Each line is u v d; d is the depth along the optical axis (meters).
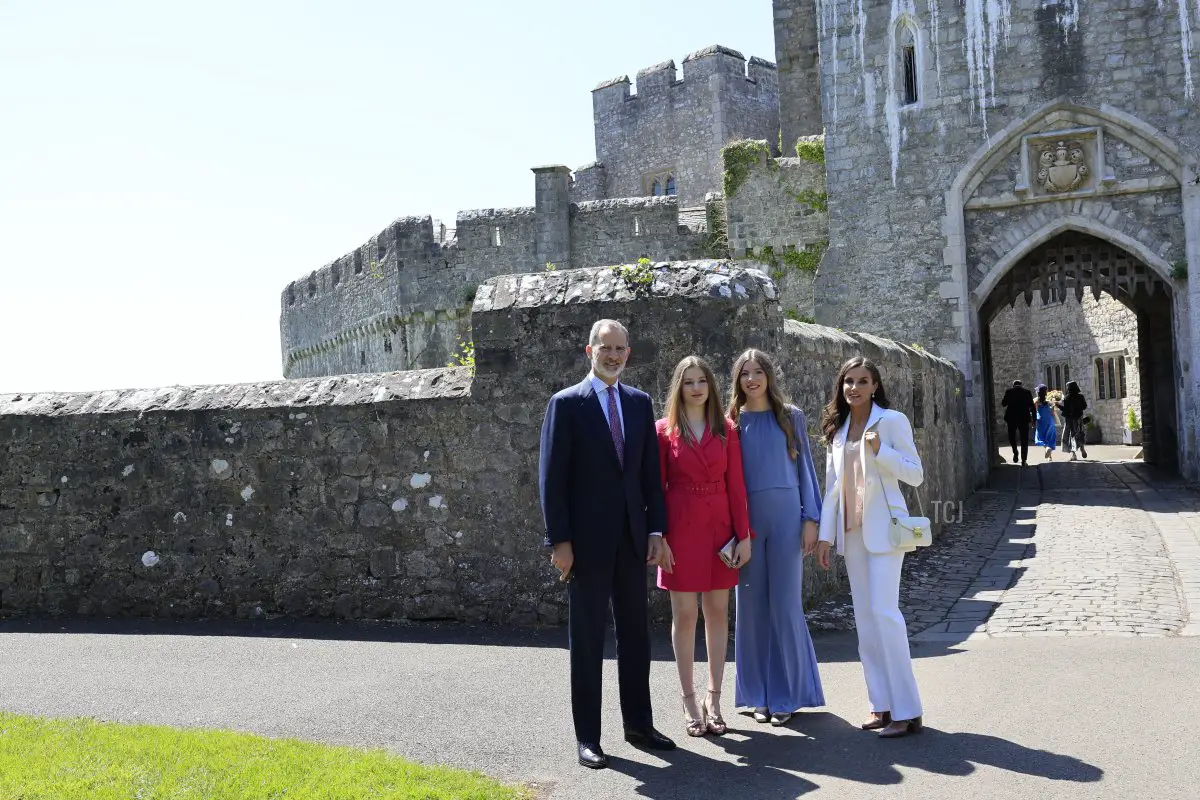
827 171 19.11
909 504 10.37
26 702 5.46
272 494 7.68
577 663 4.61
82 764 4.22
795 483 5.22
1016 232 17.97
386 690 5.59
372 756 4.39
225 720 5.06
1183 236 16.97
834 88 19.02
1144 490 15.25
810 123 25.61
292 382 7.97
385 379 7.74
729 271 7.24
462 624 7.31
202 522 7.79
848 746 4.61
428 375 7.64
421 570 7.42
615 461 4.79
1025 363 33.62
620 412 4.87
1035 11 17.52
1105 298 28.12
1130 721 4.68
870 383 5.00
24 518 8.06
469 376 7.53
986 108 17.89
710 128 39.56
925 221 18.31
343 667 6.12
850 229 18.94
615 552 4.77
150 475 7.87
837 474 5.01
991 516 13.30
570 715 5.11
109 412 7.96
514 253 29.20
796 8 25.67
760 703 5.12
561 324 7.20
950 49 18.09
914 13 18.33
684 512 4.97
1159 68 16.91
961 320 18.11
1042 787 3.97
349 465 7.55
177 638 7.05
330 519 7.58
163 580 7.83
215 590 7.74
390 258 31.72
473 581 7.34
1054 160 17.52
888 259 18.61
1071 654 5.98
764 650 5.15
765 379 5.25
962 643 6.52
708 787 4.18
